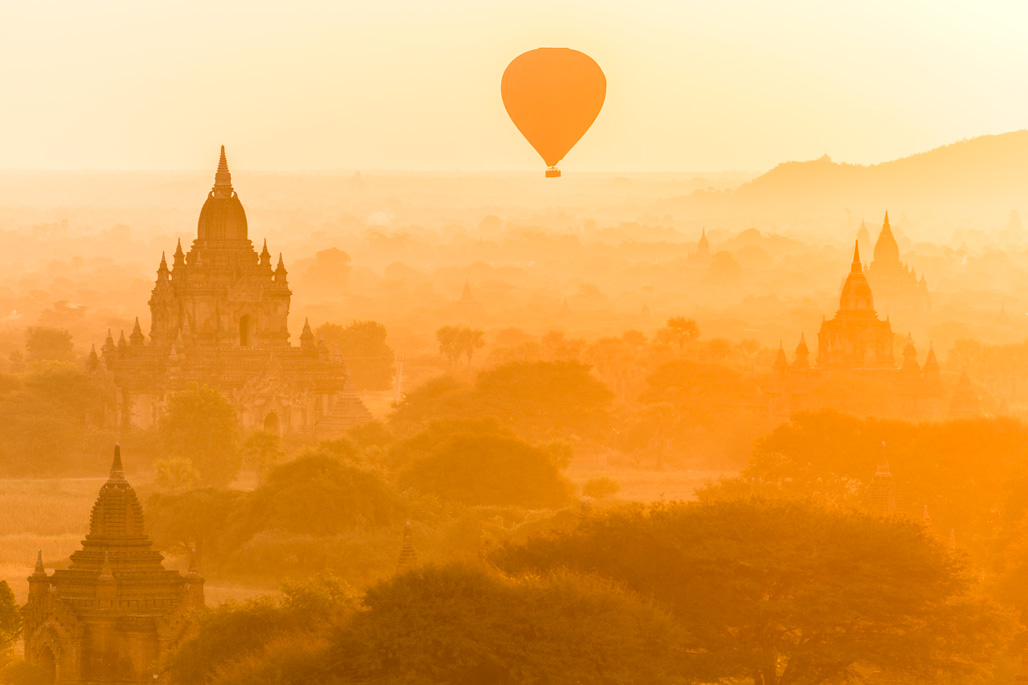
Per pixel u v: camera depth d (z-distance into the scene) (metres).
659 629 100.69
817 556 109.88
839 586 107.69
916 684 109.31
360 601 106.81
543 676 93.06
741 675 107.00
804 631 107.31
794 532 113.44
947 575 110.62
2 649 115.69
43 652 115.81
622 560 112.31
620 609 99.94
